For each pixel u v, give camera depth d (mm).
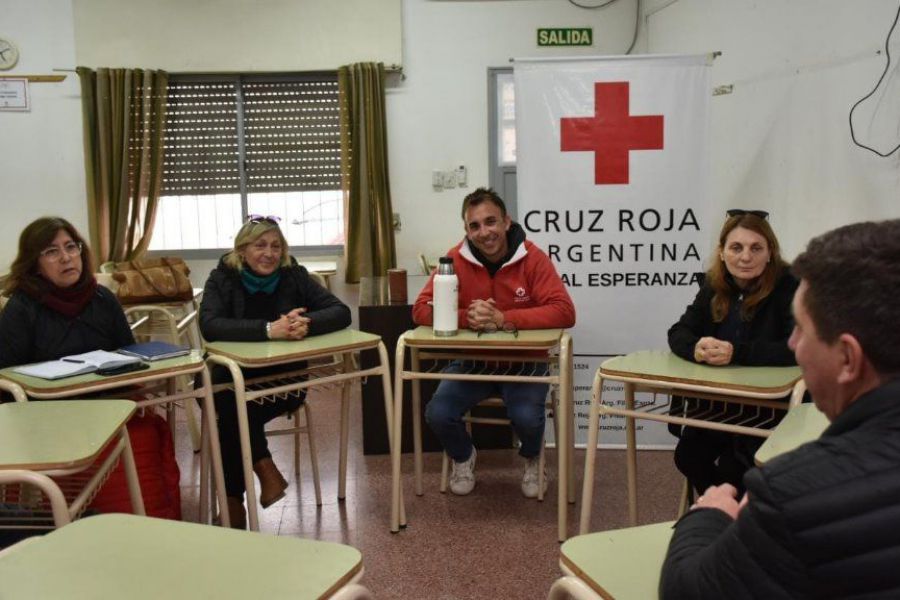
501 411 3203
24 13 4887
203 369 2066
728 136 4098
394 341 3115
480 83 5156
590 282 3111
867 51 2898
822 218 3230
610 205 3057
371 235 5098
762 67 3725
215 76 5086
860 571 673
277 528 2506
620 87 2992
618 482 2836
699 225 3051
